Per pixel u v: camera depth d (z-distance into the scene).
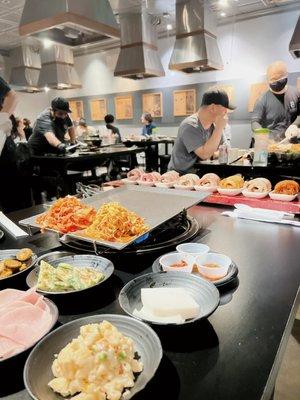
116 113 9.09
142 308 0.78
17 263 1.05
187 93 7.61
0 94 2.31
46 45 6.36
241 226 1.50
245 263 1.12
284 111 4.16
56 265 1.04
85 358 0.55
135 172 2.32
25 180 2.94
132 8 5.38
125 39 5.04
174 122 8.02
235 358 0.66
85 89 9.59
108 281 1.02
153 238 1.29
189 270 1.00
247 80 6.68
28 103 9.93
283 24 6.04
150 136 6.62
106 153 4.25
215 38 5.08
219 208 1.80
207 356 0.67
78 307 0.87
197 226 1.45
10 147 2.67
